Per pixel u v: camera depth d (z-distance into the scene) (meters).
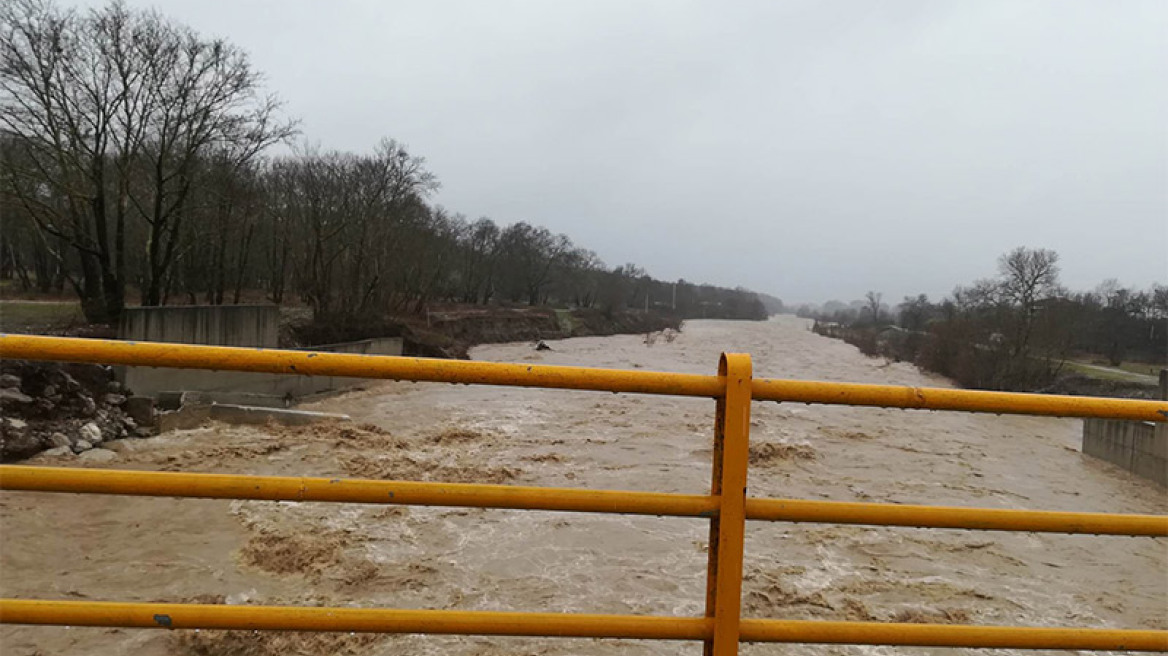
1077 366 44.50
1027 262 41.25
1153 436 17.75
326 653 6.45
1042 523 1.80
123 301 24.36
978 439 21.89
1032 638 1.83
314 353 1.59
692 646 6.99
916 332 60.81
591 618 1.75
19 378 14.39
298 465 14.13
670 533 10.26
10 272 46.62
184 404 17.50
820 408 24.88
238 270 42.97
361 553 9.05
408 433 17.92
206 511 10.43
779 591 8.61
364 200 39.72
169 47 23.86
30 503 10.16
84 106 22.86
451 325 50.69
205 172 27.92
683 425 20.02
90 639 6.32
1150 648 1.83
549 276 85.31
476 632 1.72
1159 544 11.55
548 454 15.87
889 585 9.12
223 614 1.68
